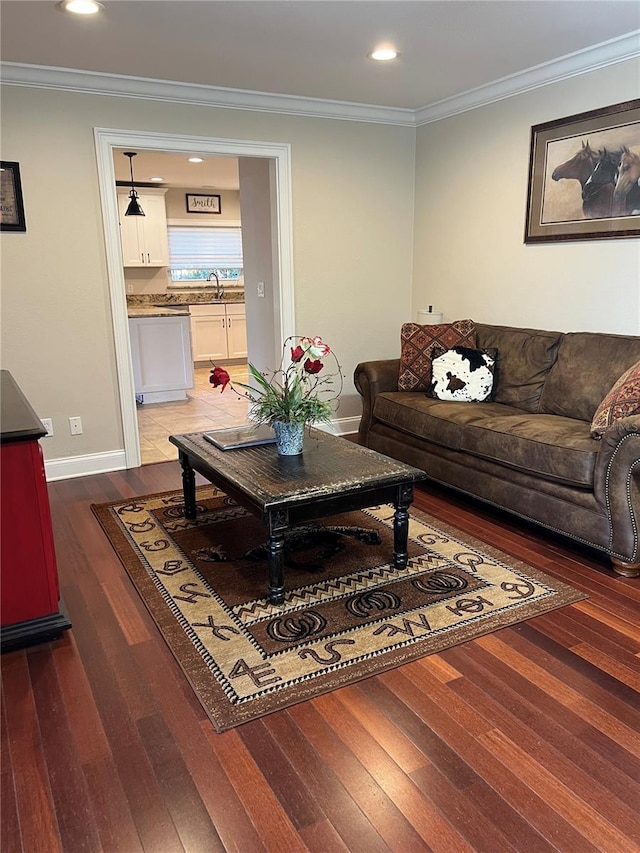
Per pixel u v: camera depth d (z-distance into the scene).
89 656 2.16
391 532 3.16
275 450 2.96
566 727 1.80
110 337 4.02
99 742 1.76
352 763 1.67
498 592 2.55
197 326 8.51
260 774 1.64
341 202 4.65
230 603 2.49
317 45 3.23
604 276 3.57
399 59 3.48
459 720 1.83
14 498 2.12
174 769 1.66
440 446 3.61
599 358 3.36
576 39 3.21
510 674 2.04
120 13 2.77
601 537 2.69
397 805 1.54
